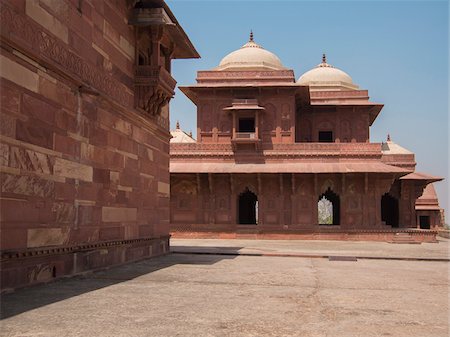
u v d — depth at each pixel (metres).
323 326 4.15
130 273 7.99
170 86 11.06
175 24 10.86
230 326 4.11
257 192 23.86
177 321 4.29
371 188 23.23
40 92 6.35
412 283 7.11
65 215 6.98
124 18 9.59
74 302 5.16
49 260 6.57
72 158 7.22
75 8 7.42
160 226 11.83
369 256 12.30
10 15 5.67
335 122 28.22
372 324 4.26
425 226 32.91
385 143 30.89
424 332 3.98
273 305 5.14
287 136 25.33
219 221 23.88
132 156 9.87
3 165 5.52
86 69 7.79
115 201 8.93
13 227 5.71
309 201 23.50
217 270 8.63
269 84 25.20
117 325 4.10
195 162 24.78
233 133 24.81
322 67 31.22
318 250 14.95
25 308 4.79
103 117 8.41
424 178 26.25
